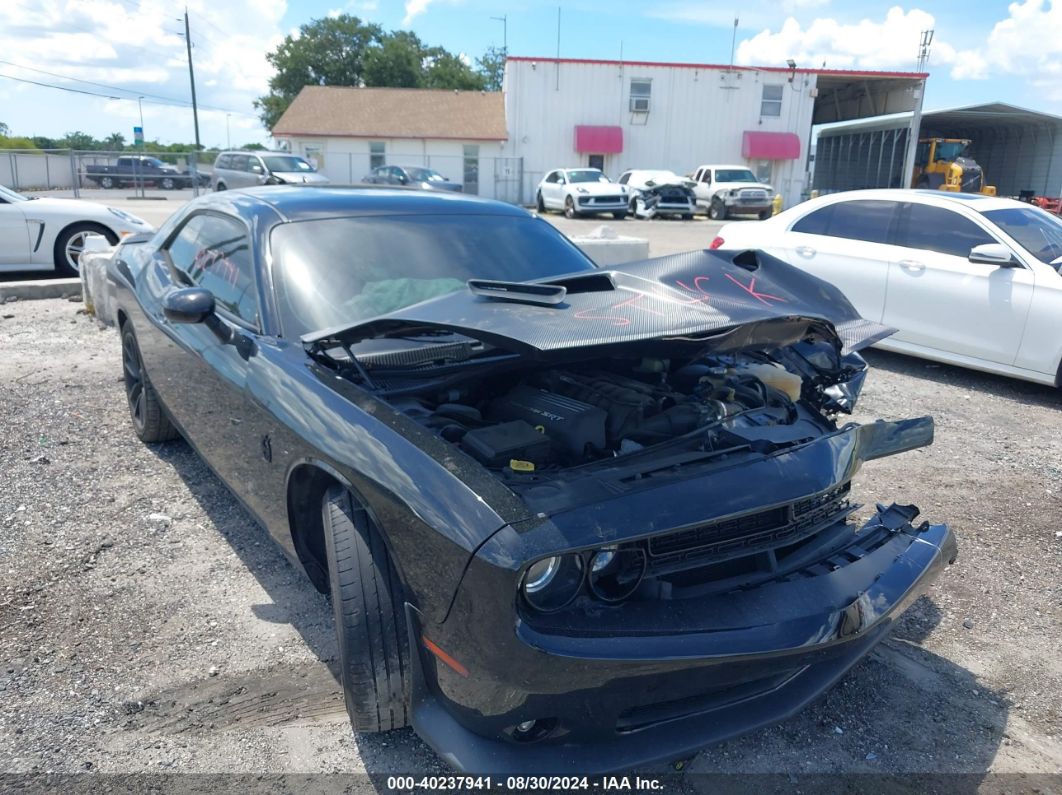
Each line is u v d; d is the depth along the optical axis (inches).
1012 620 136.9
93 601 134.5
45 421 217.8
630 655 83.0
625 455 103.3
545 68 1405.0
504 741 88.0
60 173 1315.2
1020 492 188.7
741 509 92.9
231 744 104.3
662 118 1432.1
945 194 294.7
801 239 319.3
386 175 1214.9
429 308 109.9
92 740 104.1
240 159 1061.8
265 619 130.8
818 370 142.6
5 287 379.6
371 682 95.8
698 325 99.1
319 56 2347.4
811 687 99.4
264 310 133.4
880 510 121.6
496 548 81.0
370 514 95.5
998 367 267.6
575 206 1091.9
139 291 182.5
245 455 129.4
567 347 94.4
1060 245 270.4
